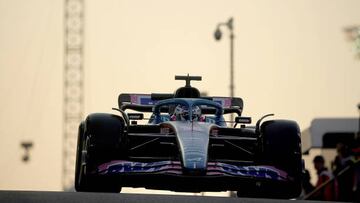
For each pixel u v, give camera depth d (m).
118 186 33.53
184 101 35.38
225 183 32.16
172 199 28.91
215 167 32.00
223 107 40.59
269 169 33.19
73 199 27.53
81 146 35.81
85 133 33.84
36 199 27.17
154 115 37.12
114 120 33.38
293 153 33.59
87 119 33.47
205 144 31.83
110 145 32.75
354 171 58.06
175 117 35.59
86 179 33.00
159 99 40.16
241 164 33.78
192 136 32.22
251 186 33.00
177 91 37.09
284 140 33.75
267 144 33.72
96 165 32.78
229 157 37.00
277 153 33.56
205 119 36.22
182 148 31.47
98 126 33.03
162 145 36.09
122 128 33.41
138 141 36.34
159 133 34.91
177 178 31.50
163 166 31.89
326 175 61.69
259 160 34.09
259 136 34.16
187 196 31.34
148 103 41.34
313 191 62.62
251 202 28.42
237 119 35.16
